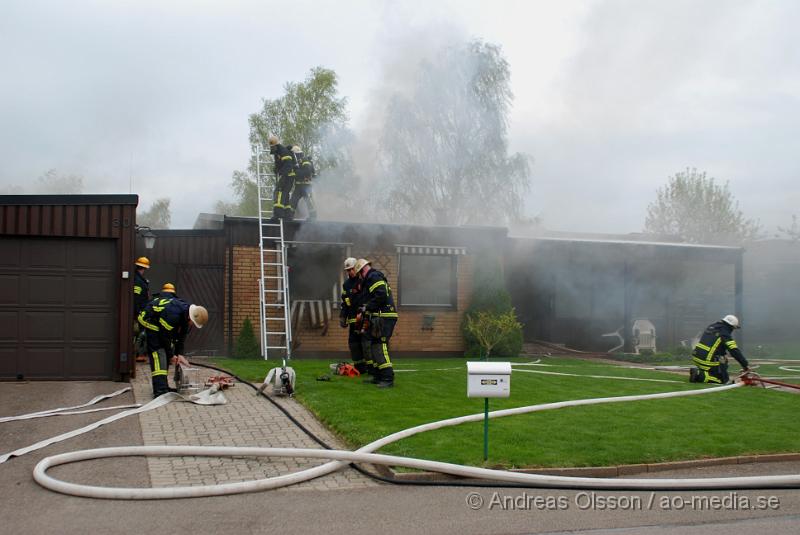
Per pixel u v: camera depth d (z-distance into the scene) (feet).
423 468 18.92
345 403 26.71
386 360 30.94
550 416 26.00
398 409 26.11
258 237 43.98
